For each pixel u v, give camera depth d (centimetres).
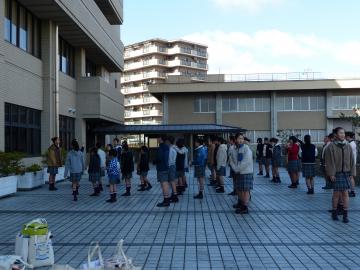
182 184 1593
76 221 1077
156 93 4966
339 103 4831
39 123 2231
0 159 1535
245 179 1168
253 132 4906
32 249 696
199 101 4975
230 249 802
